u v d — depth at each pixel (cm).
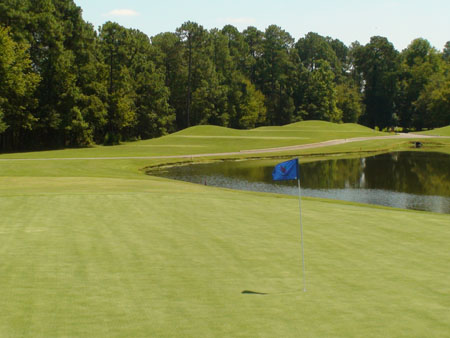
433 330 732
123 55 9012
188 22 11606
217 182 3831
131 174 3734
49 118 6769
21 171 3503
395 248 1257
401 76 13950
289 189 3503
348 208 1872
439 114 11669
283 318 773
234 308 815
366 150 6881
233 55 13975
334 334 712
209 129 9000
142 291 892
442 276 1022
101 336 691
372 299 873
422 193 3338
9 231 1338
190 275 997
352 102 14700
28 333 698
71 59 7075
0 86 6022
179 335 700
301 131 9531
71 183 2719
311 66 16550
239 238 1325
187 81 11656
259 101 13112
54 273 986
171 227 1441
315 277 1003
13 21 6506
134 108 9244
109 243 1236
